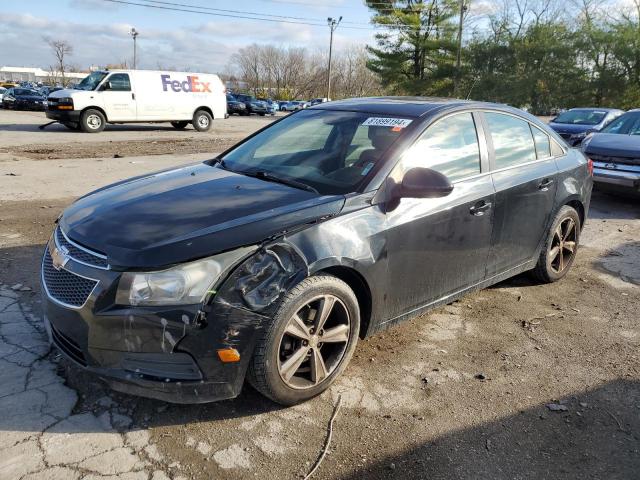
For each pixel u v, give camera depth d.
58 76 100.69
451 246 3.59
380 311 3.25
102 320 2.50
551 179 4.46
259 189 3.25
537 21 42.34
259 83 87.50
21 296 4.08
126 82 18.78
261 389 2.76
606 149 8.41
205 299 2.50
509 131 4.26
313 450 2.62
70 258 2.70
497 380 3.34
